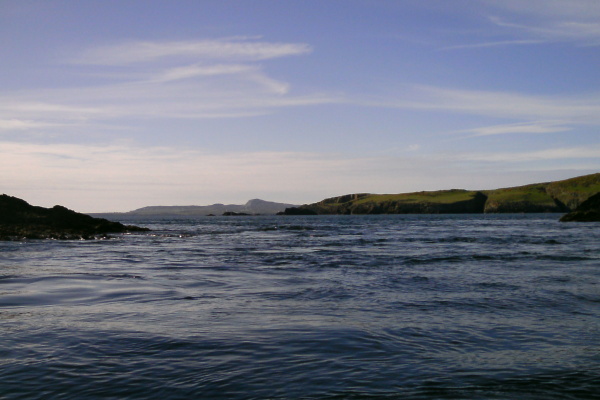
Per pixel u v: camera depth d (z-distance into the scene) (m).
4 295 13.07
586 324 9.88
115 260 23.12
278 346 8.23
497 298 12.58
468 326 9.67
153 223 108.19
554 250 26.86
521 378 6.82
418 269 18.91
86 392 6.32
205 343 8.40
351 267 19.78
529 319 10.30
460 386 6.52
